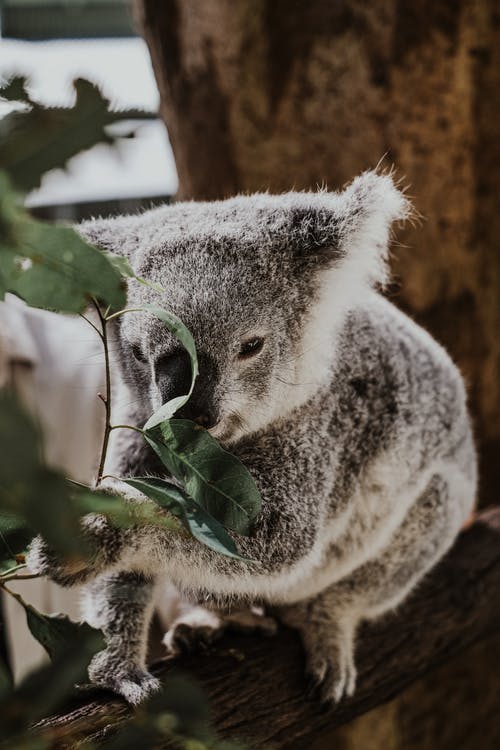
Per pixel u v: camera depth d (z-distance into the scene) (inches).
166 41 190.9
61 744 72.1
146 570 107.5
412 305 193.3
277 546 116.0
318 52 183.6
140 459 118.2
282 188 191.2
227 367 105.2
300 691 124.9
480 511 206.5
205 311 103.6
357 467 131.4
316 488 120.8
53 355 176.7
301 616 133.3
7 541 71.9
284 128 188.5
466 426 159.2
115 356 118.1
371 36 181.3
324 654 129.2
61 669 56.5
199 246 108.4
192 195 199.3
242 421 111.0
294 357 114.8
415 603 153.6
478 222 194.1
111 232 117.0
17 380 175.5
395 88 183.3
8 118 46.2
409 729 207.6
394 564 142.9
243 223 113.9
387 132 185.8
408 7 179.5
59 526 42.9
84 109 46.1
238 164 192.1
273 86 186.7
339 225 115.0
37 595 172.7
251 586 114.6
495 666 217.3
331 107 185.9
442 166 188.9
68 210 170.4
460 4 180.9
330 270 115.6
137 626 116.2
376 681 137.2
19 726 53.3
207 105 191.0
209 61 188.2
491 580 162.9
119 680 107.7
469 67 185.2
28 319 179.5
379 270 122.6
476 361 201.5
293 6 182.4
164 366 102.4
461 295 197.2
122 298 60.1
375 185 116.3
